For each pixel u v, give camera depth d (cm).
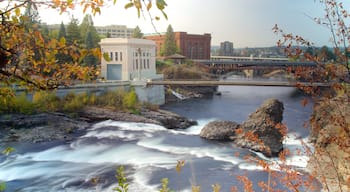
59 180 2161
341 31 402
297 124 3422
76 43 335
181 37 14162
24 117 3803
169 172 2288
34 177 2230
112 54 6869
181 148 3006
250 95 8281
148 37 14138
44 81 354
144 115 4638
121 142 3203
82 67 373
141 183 2077
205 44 15062
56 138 3294
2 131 3428
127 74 6762
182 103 6950
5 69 322
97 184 2078
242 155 2725
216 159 2611
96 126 3950
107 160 2623
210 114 5400
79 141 3219
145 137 3431
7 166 2450
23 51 323
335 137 498
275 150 2752
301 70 435
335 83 418
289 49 424
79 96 4872
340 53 406
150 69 7919
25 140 3172
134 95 5159
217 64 11356
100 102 5050
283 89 10012
